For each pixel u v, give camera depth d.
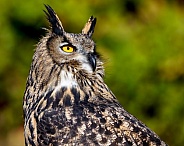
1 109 17.30
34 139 10.54
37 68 10.98
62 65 10.94
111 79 16.47
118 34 16.78
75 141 10.19
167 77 16.75
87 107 10.48
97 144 10.05
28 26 16.95
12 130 17.23
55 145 10.31
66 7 16.78
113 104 10.66
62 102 10.70
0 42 17.09
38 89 10.92
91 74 10.96
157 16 17.00
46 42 11.03
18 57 17.17
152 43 16.73
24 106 11.02
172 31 16.78
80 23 16.81
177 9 17.00
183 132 16.91
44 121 10.48
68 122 10.34
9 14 17.00
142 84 16.64
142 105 16.75
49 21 11.16
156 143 10.03
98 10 16.94
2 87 17.62
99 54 11.22
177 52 16.70
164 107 16.83
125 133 10.05
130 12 17.11
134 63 16.58
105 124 10.15
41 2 16.72
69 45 11.02
